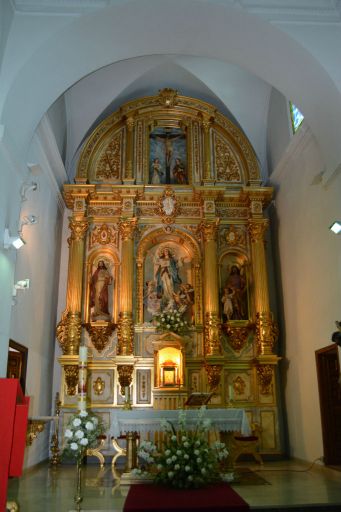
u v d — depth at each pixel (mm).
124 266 12758
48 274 12000
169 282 13062
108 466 10836
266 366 11992
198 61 13102
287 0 8148
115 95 13594
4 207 7203
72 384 11820
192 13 8258
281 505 6410
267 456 11625
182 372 11898
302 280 11250
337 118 8289
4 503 5570
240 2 8070
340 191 8734
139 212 13445
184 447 7832
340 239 8891
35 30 7832
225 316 12758
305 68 8336
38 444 10891
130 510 6203
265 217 14102
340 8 8078
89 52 8633
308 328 10836
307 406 10844
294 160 11828
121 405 11875
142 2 8016
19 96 7793
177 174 14000
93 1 7969
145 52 9086
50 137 11070
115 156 13945
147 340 12477
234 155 14070
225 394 12141
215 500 6691
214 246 12984
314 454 10375
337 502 6535
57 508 6441
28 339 10242
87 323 12336
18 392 6164
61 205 13375
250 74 13164
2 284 7078
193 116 14164
